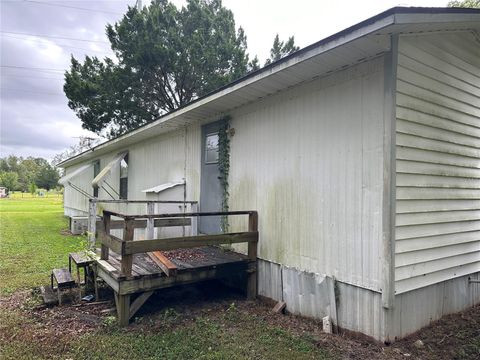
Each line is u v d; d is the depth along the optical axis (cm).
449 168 399
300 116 437
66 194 2006
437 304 392
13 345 339
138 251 404
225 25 1578
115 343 342
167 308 454
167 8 1468
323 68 377
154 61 1357
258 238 507
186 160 734
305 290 421
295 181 443
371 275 340
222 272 473
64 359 310
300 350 327
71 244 941
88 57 1486
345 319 369
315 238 409
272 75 401
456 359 311
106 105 1416
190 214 457
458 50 406
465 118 422
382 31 293
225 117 593
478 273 461
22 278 593
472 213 443
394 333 336
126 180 1123
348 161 368
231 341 347
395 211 327
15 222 1538
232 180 576
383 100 330
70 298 487
